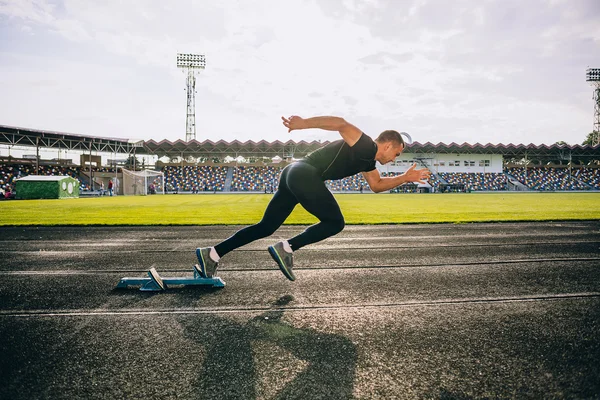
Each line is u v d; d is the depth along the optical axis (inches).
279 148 2058.3
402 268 171.3
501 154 2177.7
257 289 134.1
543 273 159.2
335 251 219.3
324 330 93.2
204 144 1914.4
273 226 122.7
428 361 75.5
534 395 62.4
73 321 100.3
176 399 61.0
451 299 120.6
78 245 248.1
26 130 1366.9
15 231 327.9
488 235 289.3
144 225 377.7
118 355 78.5
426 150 2103.8
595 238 268.4
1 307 112.9
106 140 1684.3
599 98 2258.9
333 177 112.8
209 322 99.4
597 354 78.3
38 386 65.4
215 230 338.3
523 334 89.9
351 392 63.3
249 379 67.9
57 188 1128.2
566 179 2142.0
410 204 780.6
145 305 114.7
